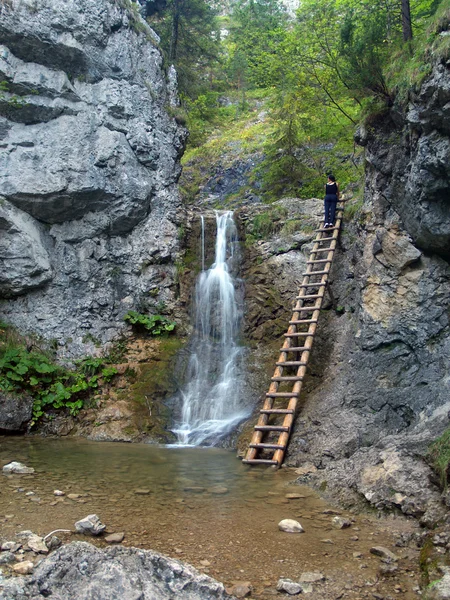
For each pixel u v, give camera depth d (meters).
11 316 11.45
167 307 12.68
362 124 9.84
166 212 13.47
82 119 12.20
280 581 4.04
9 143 11.41
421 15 11.30
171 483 6.79
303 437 8.42
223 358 11.73
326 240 11.45
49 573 3.59
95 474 7.11
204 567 4.33
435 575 4.11
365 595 3.96
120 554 3.77
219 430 9.73
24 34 11.33
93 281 12.27
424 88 7.52
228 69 34.12
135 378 11.09
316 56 15.07
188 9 21.50
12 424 9.79
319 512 5.86
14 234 11.24
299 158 19.28
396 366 8.73
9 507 5.56
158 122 13.63
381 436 8.05
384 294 9.14
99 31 12.34
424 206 8.21
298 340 10.94
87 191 11.91
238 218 14.11
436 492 5.76
